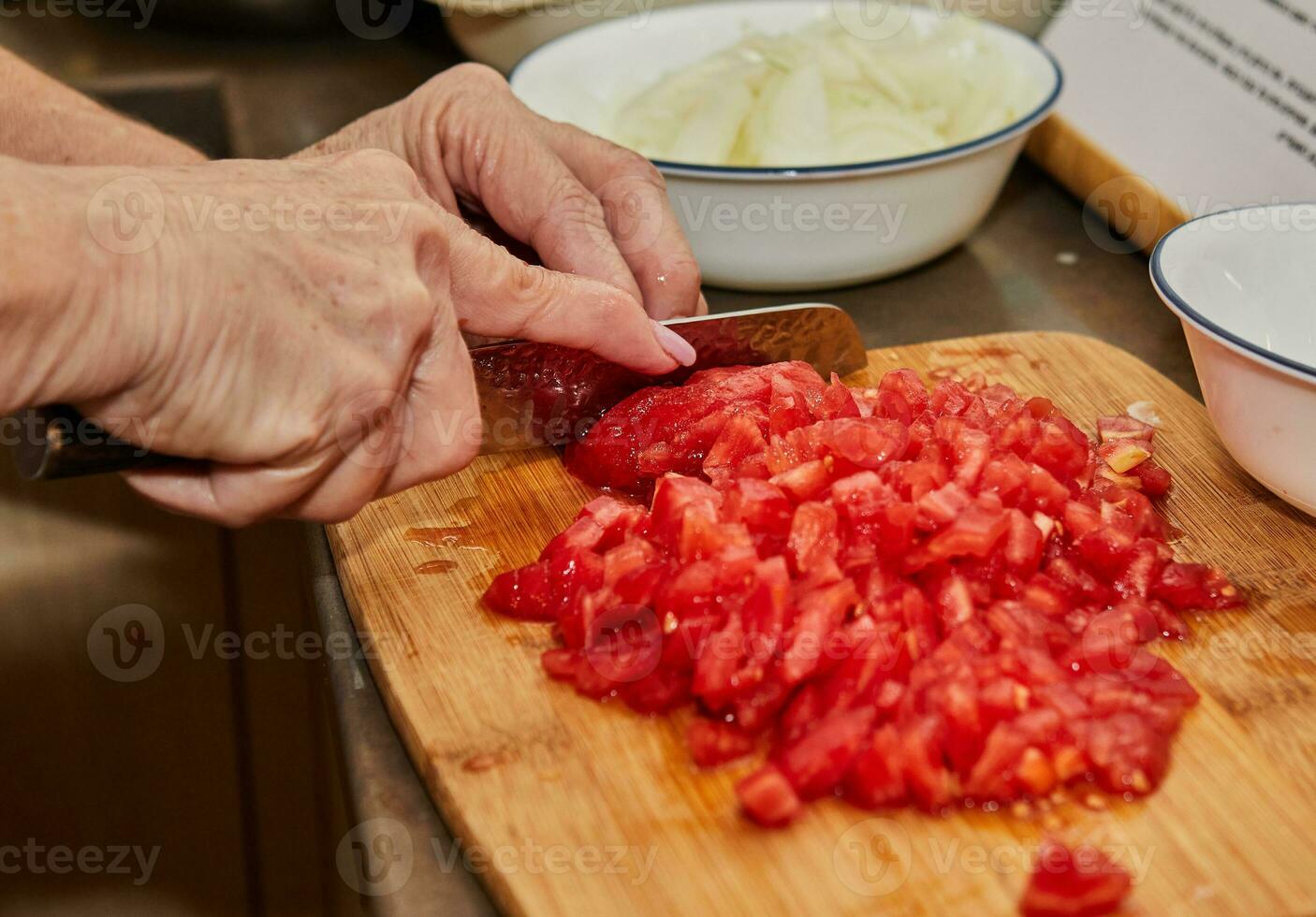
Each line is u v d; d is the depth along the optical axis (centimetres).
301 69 75
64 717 69
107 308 41
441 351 46
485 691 47
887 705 45
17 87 54
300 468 45
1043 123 67
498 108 56
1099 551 49
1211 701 46
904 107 64
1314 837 44
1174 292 50
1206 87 61
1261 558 50
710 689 46
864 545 48
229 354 43
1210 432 54
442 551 51
